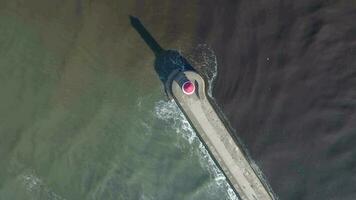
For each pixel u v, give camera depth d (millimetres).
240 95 45125
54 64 43781
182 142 45594
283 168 45688
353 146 45125
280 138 45438
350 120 44906
